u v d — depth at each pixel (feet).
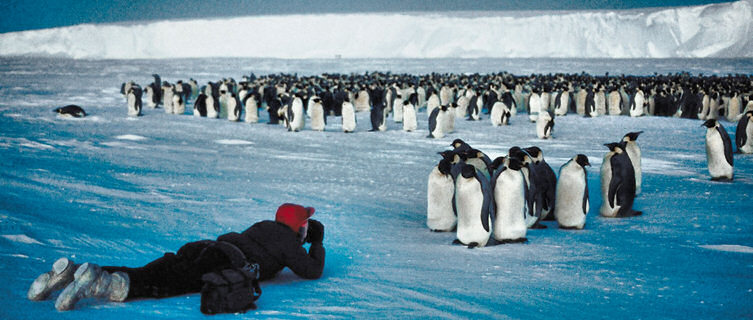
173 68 236.63
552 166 40.40
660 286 15.56
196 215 24.38
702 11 300.40
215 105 79.46
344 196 30.60
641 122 74.49
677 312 13.38
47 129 58.49
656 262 18.15
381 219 25.35
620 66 220.64
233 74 197.26
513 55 333.21
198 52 417.28
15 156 38.40
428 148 51.96
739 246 20.07
